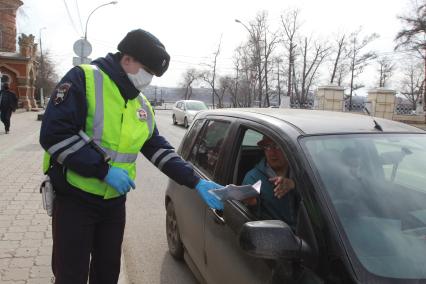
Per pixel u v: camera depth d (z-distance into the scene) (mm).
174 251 4355
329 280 1818
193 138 4188
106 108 2268
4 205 5988
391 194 2268
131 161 2396
